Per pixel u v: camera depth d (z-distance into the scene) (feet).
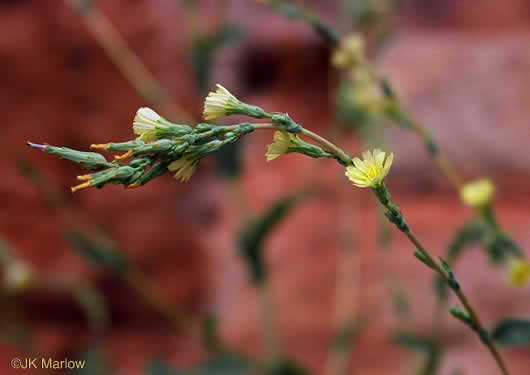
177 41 3.25
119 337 3.26
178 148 1.03
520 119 3.19
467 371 2.51
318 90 3.74
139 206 3.26
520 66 3.30
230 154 2.13
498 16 3.92
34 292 3.11
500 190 3.14
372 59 2.23
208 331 2.06
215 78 3.41
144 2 3.26
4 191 3.06
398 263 2.86
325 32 1.57
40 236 3.11
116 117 3.21
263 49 3.70
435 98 3.37
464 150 3.24
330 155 1.08
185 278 3.30
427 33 3.80
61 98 3.15
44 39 3.12
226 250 3.31
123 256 2.23
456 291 1.12
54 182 3.11
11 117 3.09
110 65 3.18
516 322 1.25
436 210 3.14
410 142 3.29
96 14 2.56
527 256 2.66
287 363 1.98
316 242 3.13
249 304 3.07
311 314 2.91
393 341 1.75
